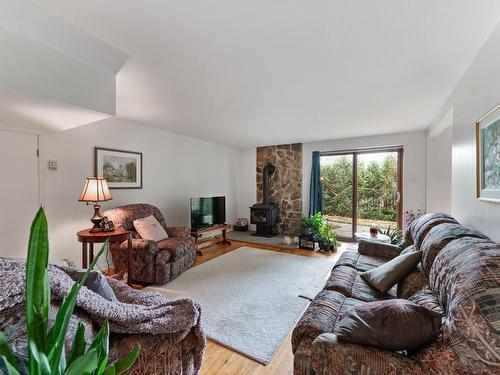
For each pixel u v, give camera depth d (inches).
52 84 64.5
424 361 35.5
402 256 77.0
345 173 204.7
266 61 74.7
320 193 211.9
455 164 93.8
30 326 22.7
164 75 83.8
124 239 106.6
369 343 39.6
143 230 128.6
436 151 161.0
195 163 202.7
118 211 128.7
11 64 56.8
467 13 53.7
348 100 109.1
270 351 69.9
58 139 117.7
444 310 48.9
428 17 55.1
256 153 246.2
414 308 40.3
